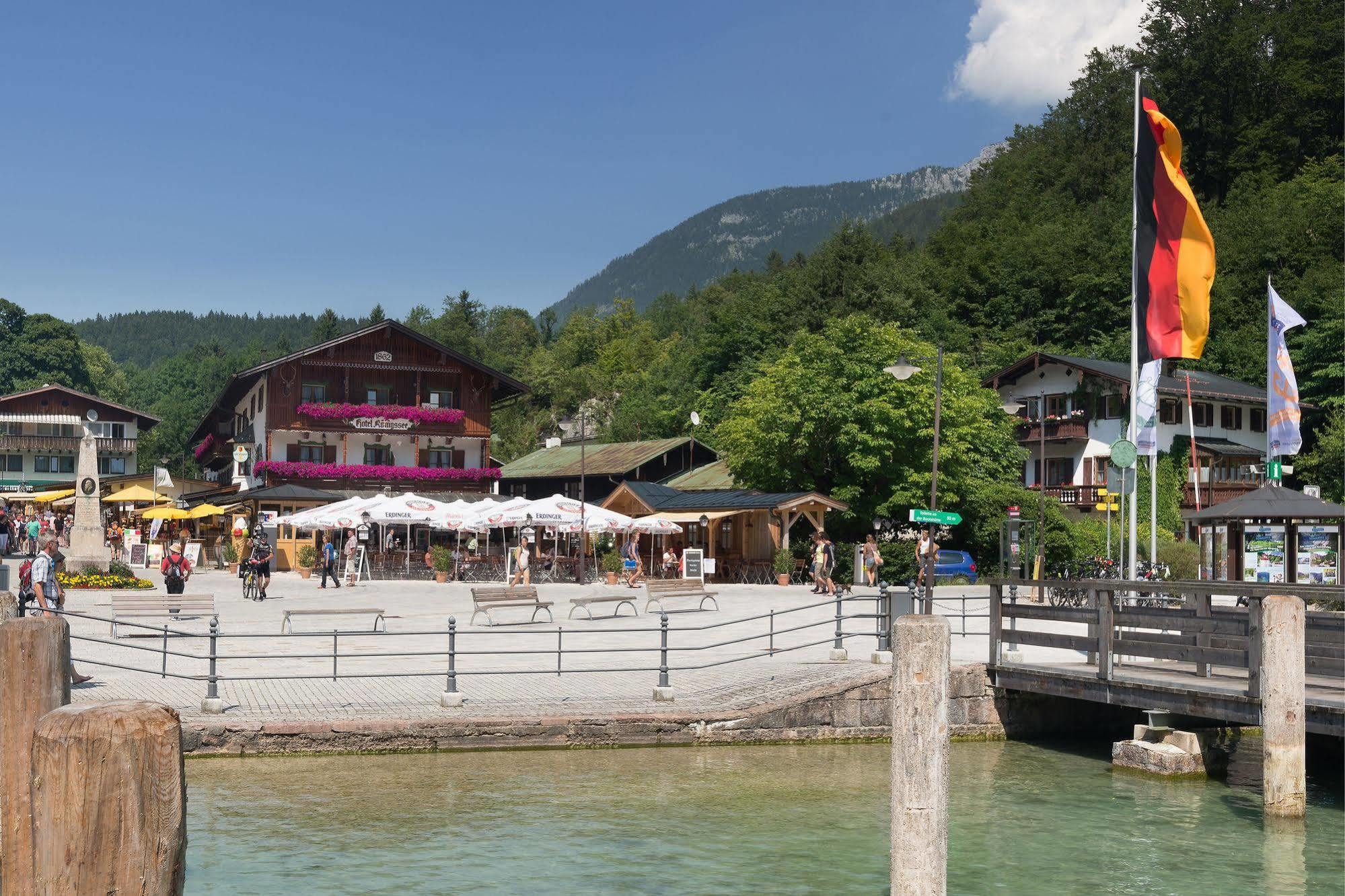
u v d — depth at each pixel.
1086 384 62.78
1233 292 72.19
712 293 140.50
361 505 43.31
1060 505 52.41
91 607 28.89
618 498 50.19
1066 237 81.69
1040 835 12.63
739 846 11.68
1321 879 11.05
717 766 15.35
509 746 15.74
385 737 15.32
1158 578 33.88
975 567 48.56
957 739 18.20
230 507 55.41
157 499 52.91
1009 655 19.81
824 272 81.44
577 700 17.14
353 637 24.39
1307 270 68.00
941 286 85.25
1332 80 80.38
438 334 141.62
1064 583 17.16
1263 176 79.50
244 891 9.98
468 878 10.46
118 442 84.31
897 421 48.53
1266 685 13.34
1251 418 64.56
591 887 10.30
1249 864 11.55
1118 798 14.36
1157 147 25.75
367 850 11.23
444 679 18.62
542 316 166.62
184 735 14.70
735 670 19.55
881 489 50.16
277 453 64.06
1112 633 16.52
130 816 2.68
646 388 102.50
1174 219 25.53
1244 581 29.17
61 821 2.66
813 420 49.22
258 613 29.52
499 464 79.81
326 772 14.36
